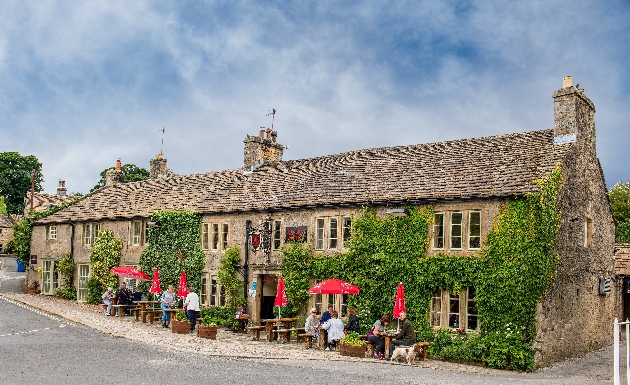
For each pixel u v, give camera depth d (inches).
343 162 1026.1
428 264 765.9
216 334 851.4
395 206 812.6
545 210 700.7
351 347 690.2
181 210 1100.5
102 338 721.0
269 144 1195.9
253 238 964.0
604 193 917.8
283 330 797.9
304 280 890.7
